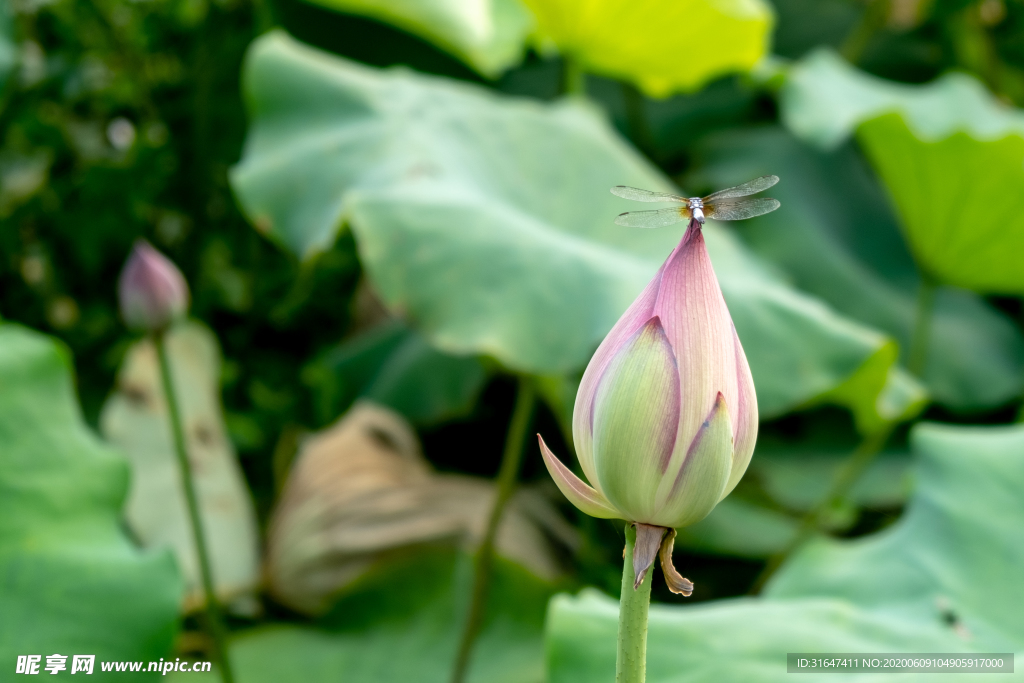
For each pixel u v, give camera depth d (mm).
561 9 2256
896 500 2275
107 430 2121
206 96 2566
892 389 1975
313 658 1875
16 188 2311
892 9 3637
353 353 2672
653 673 1242
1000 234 2074
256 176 1870
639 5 2180
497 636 1908
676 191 2180
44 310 2389
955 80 3000
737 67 2445
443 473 2547
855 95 2725
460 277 1554
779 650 1250
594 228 1907
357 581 1982
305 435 2631
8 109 2307
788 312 1757
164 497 2084
